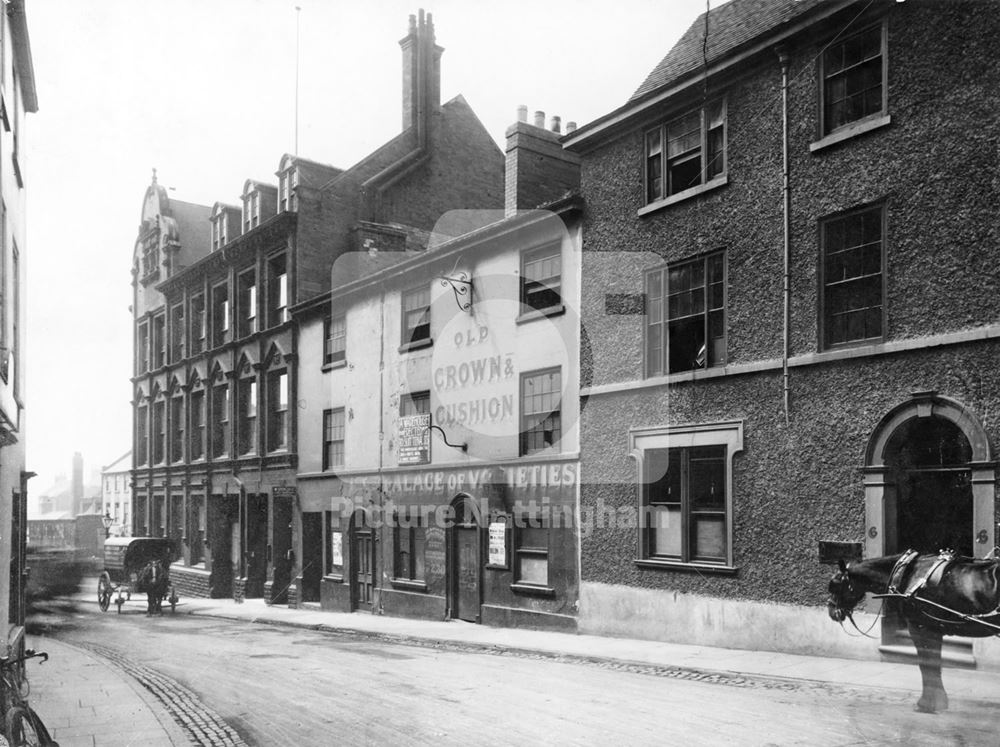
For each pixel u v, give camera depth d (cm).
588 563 1465
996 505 954
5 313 966
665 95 1370
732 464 1253
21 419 1247
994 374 972
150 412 3169
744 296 1266
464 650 1360
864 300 1127
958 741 653
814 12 1151
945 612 733
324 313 2203
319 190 2414
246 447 2631
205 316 2855
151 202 3284
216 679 1088
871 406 1089
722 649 1217
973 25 1023
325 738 728
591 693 897
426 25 2609
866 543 1075
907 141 1077
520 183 1736
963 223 1016
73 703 939
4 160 948
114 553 2409
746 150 1277
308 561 2284
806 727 710
